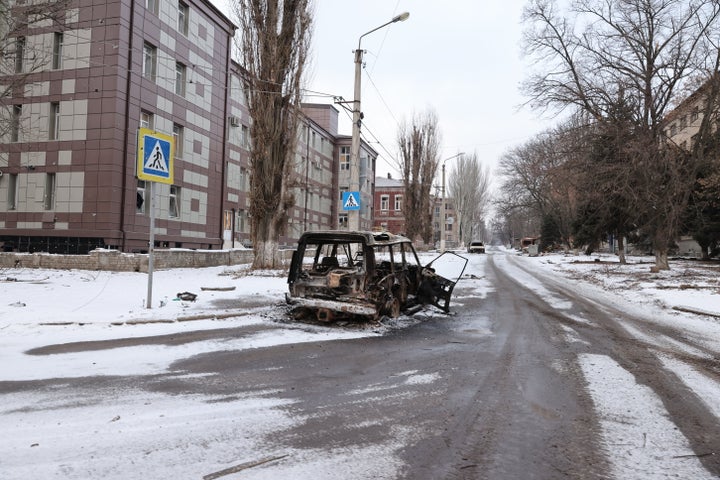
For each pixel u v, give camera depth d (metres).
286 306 10.48
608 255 48.53
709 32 19.14
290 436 3.69
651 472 3.22
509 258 42.88
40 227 23.28
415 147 42.59
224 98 31.17
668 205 21.06
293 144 20.34
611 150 21.22
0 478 2.86
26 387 4.70
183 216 27.30
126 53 22.80
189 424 3.86
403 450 3.49
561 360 6.50
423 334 8.22
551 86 22.36
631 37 20.39
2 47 14.28
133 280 15.39
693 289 15.12
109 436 3.56
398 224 76.81
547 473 3.18
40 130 20.98
